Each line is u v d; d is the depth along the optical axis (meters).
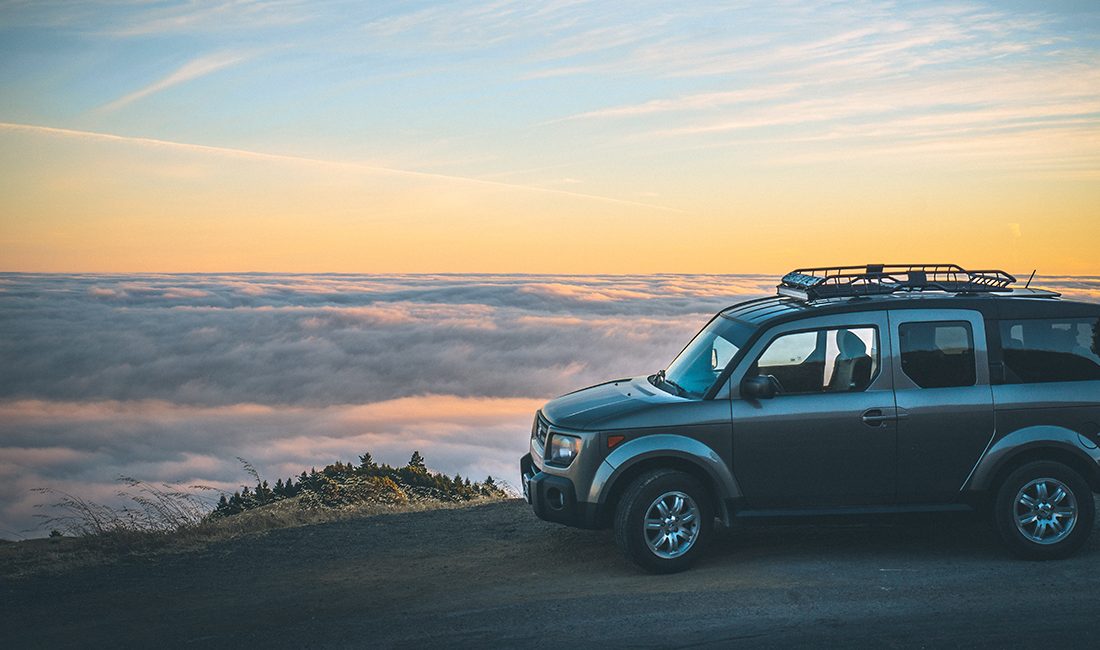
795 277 7.95
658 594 6.40
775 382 6.89
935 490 6.91
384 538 8.49
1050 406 6.89
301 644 5.77
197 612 6.52
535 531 8.48
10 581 7.46
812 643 5.45
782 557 7.20
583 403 7.48
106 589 7.16
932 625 5.67
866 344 6.97
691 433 6.83
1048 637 5.43
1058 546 6.85
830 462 6.86
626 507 6.79
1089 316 7.07
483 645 5.61
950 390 6.91
